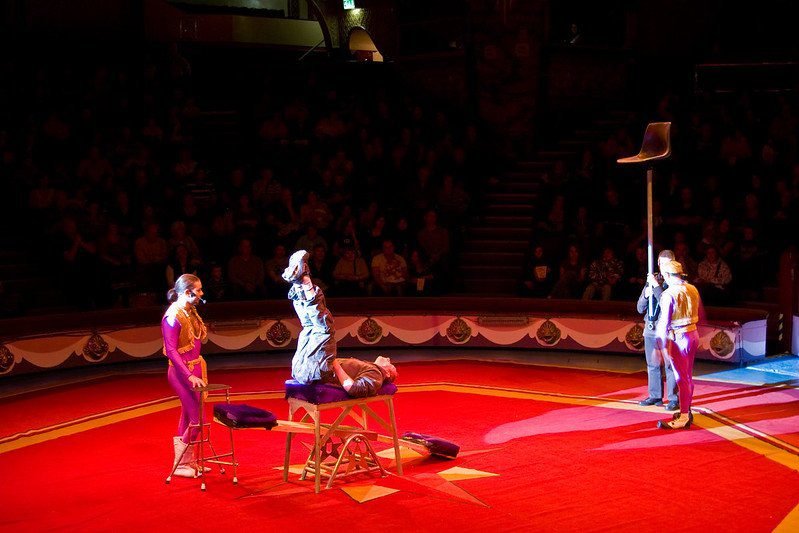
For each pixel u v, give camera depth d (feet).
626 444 28.45
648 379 35.32
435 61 67.77
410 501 23.32
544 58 64.75
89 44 68.74
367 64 71.20
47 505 23.35
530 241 54.08
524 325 45.19
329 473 25.50
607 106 67.87
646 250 47.60
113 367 42.37
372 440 27.78
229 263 48.21
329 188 55.26
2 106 60.13
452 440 29.32
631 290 47.50
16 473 26.21
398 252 50.62
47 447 29.04
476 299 45.98
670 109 63.57
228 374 40.27
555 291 48.34
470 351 45.29
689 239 50.62
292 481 25.08
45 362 40.78
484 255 55.11
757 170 55.77
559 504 23.02
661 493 23.80
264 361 43.29
